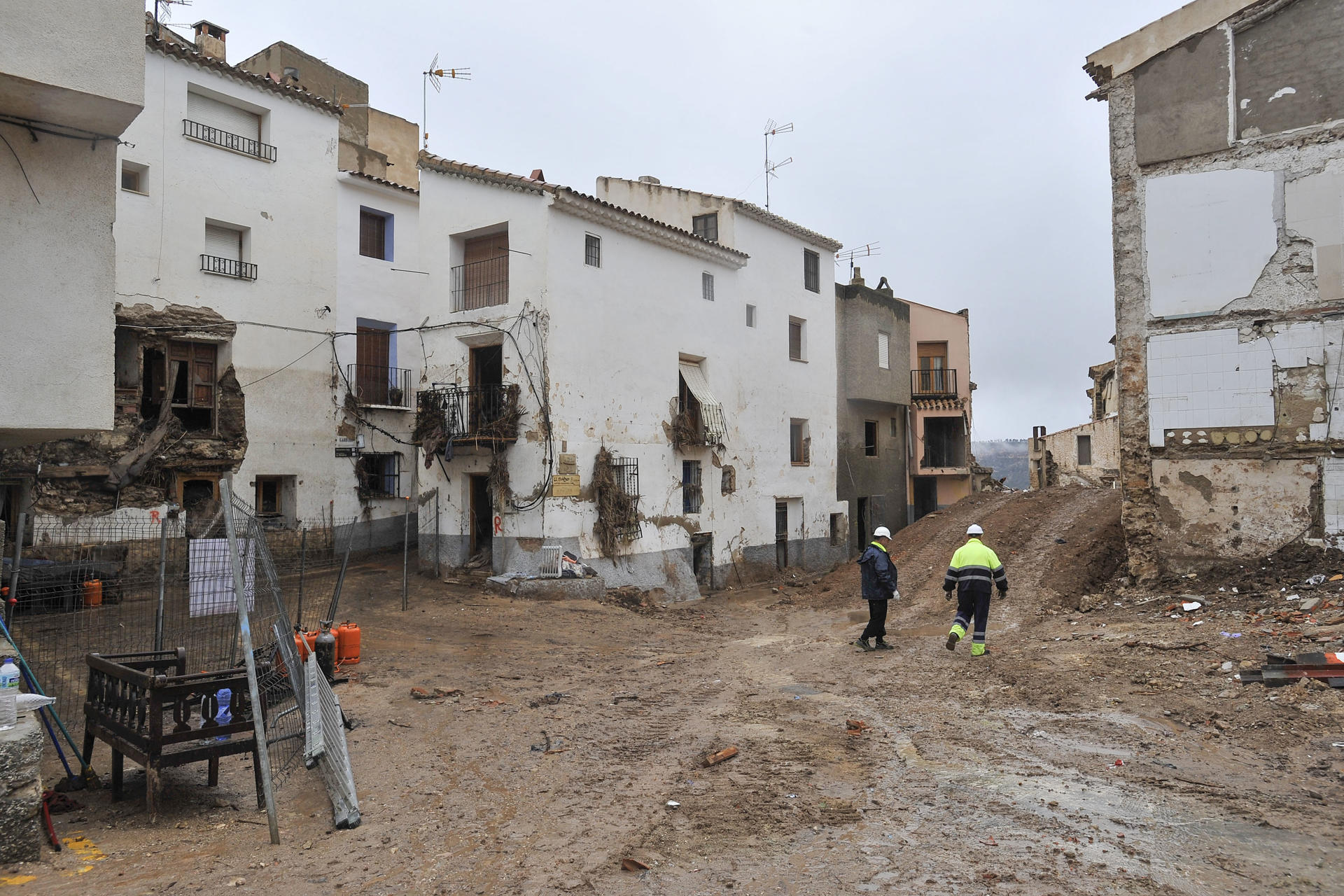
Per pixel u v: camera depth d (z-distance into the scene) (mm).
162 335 19797
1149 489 14430
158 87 19844
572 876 4949
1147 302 14477
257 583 11242
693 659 12461
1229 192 13805
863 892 4652
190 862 5207
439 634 14102
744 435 24656
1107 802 5938
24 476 17375
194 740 6441
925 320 35250
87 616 11703
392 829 5770
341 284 23734
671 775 6836
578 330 18984
